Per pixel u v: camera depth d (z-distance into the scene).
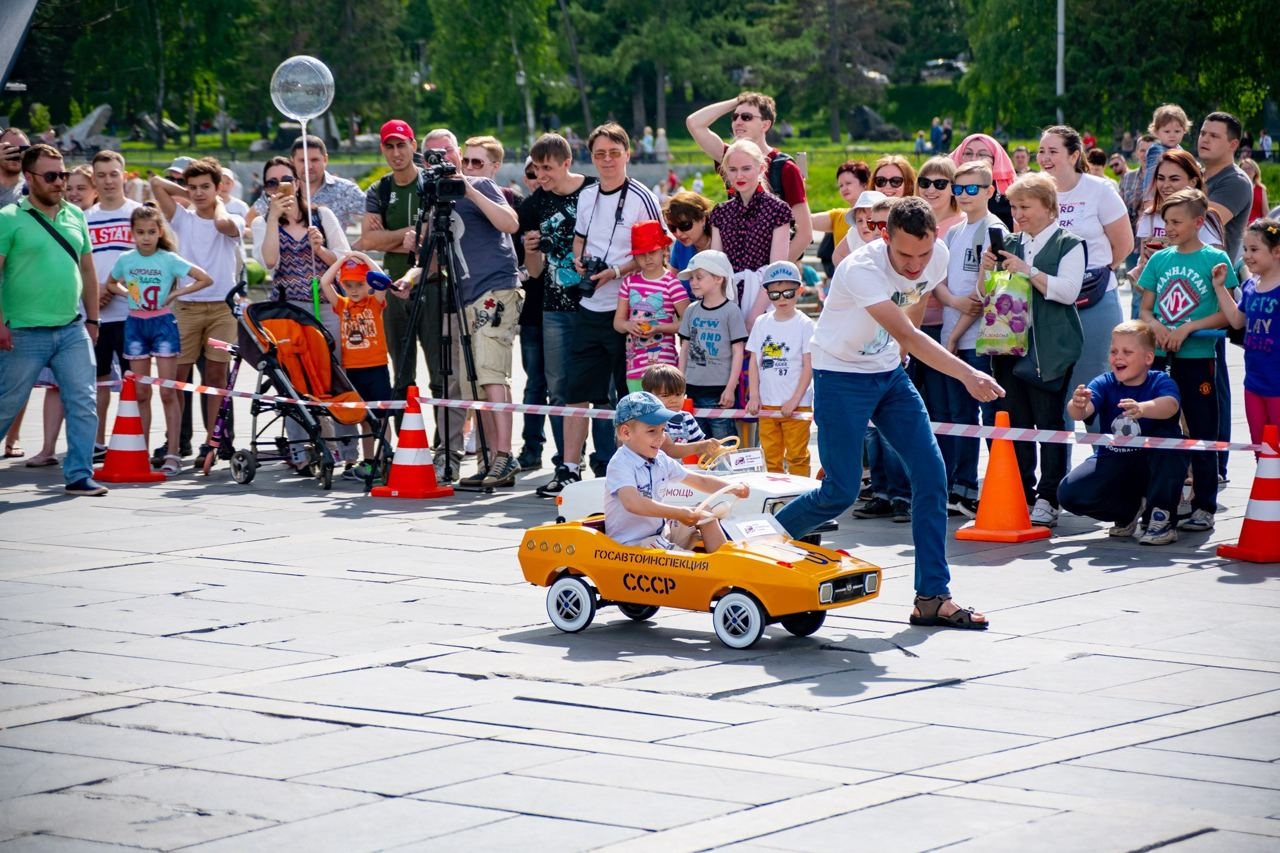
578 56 89.69
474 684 6.95
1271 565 9.30
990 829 5.12
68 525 10.98
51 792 5.60
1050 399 10.55
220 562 9.70
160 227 13.52
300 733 6.25
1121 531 10.20
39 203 12.09
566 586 7.91
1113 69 65.00
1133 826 5.14
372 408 12.70
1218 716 6.38
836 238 14.23
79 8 76.56
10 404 12.14
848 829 5.12
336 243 13.23
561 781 5.63
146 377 13.34
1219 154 11.93
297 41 79.19
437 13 85.88
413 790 5.55
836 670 7.14
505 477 12.50
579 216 12.01
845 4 90.75
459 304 12.35
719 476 9.14
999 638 7.69
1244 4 61.16
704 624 8.12
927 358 7.52
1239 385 17.95
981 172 10.76
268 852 5.01
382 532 10.66
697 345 11.38
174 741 6.17
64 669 7.27
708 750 5.97
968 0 72.25
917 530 7.95
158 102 78.81
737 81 97.81
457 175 12.07
